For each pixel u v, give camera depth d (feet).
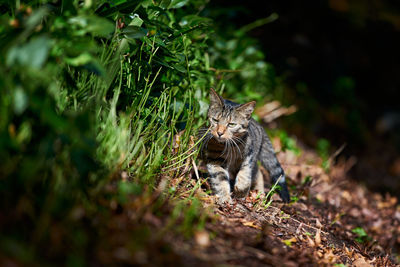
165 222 12.34
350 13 54.75
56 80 12.66
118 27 15.76
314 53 49.90
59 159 11.34
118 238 10.45
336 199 26.86
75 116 11.06
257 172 22.13
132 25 15.66
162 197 13.79
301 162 30.86
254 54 31.27
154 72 18.29
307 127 42.60
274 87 36.32
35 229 9.95
